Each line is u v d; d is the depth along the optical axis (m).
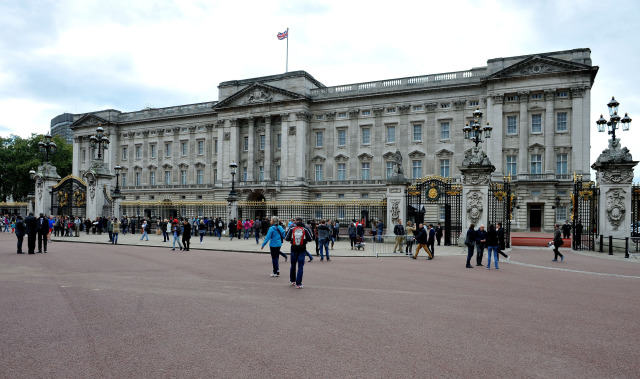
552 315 10.81
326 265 21.28
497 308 11.52
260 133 81.50
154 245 32.28
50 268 18.61
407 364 7.27
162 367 7.00
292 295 13.00
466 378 6.71
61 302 11.66
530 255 26.86
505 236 31.42
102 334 8.76
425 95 70.00
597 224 30.03
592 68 57.88
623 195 28.17
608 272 19.14
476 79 66.25
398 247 29.20
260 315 10.45
